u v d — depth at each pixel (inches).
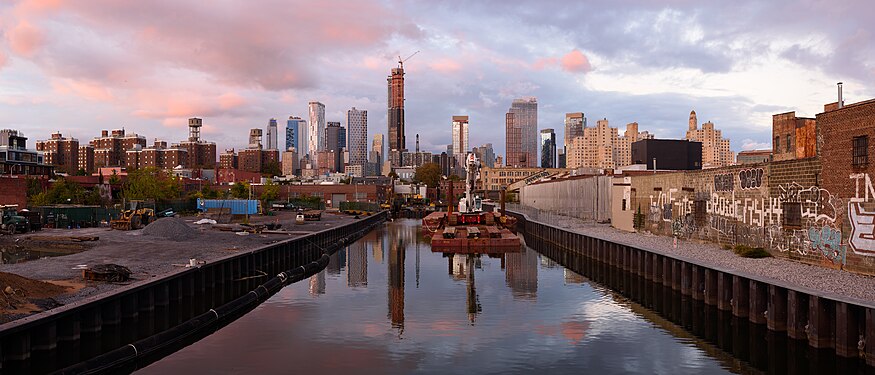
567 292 1435.8
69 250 1743.4
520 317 1147.9
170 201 3668.8
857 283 931.3
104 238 1979.6
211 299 1290.6
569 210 3383.4
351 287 1505.9
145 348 863.1
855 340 758.5
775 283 889.5
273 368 816.9
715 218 1617.9
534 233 3102.9
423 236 3277.6
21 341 740.7
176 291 1136.2
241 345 935.7
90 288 1000.2
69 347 828.6
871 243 1016.9
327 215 4421.8
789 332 855.7
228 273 1406.3
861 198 1042.1
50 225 2427.4
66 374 727.1
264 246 1718.8
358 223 3503.9
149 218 2534.5
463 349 916.6
